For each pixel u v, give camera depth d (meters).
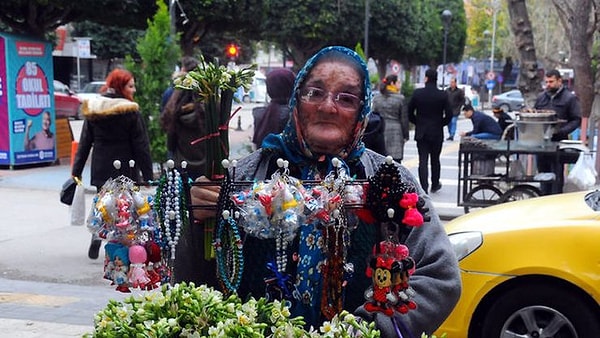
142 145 6.85
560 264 4.28
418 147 11.44
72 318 5.46
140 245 1.84
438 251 1.95
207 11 16.95
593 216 4.52
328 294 1.93
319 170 2.02
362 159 2.05
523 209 4.92
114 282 1.87
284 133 2.07
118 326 1.66
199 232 1.92
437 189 11.80
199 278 1.96
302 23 26.34
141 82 11.41
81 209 5.66
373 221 1.85
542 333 4.37
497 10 51.47
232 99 1.93
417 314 1.87
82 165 6.94
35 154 14.20
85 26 36.72
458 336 4.48
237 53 19.66
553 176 8.81
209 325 1.67
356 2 27.48
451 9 44.62
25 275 6.80
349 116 1.98
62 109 26.02
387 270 1.81
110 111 6.58
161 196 1.84
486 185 9.24
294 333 1.70
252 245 1.99
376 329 1.84
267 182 1.87
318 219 1.85
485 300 4.47
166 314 1.68
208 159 1.90
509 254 4.39
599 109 10.18
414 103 11.29
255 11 17.88
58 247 7.90
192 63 7.97
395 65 41.78
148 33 11.75
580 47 10.55
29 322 5.32
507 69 49.56
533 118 8.90
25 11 14.66
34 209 10.03
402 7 30.67
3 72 13.55
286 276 1.96
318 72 1.98
